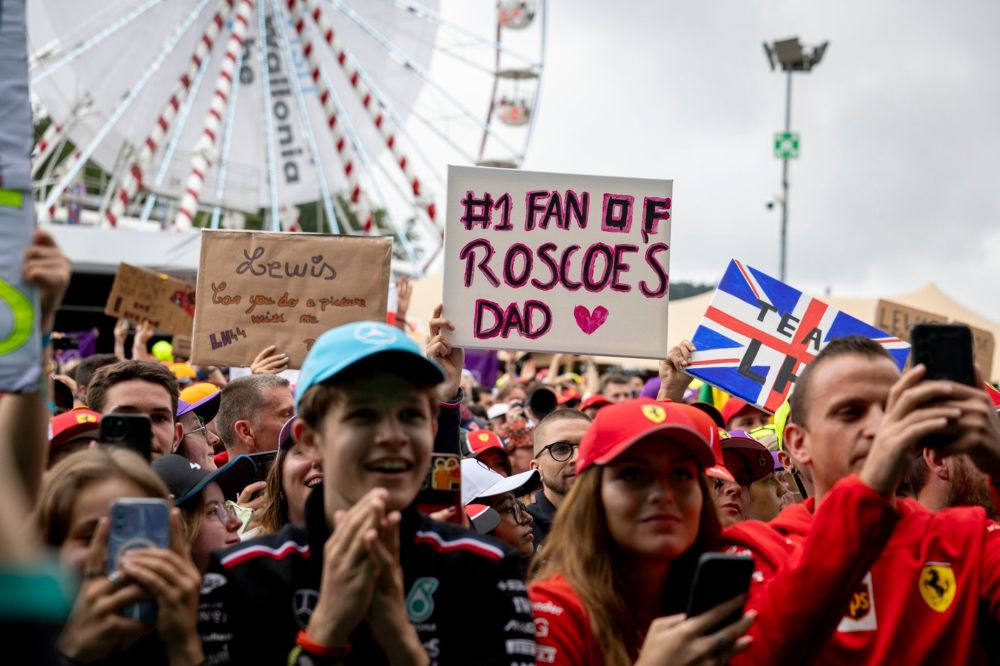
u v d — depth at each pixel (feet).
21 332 7.75
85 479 8.29
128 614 7.23
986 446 7.61
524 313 14.66
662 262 14.80
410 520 7.93
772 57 76.84
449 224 14.71
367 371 7.61
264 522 12.37
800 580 7.80
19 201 7.93
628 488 8.77
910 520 9.13
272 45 81.92
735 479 15.08
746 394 15.11
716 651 7.33
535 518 15.05
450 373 12.24
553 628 8.50
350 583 6.91
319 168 78.02
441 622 7.80
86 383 20.76
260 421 15.24
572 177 14.83
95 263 57.00
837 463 9.10
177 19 80.84
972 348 7.74
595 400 24.35
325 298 16.33
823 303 15.20
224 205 85.76
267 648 7.57
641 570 8.98
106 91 80.43
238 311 16.33
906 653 8.70
